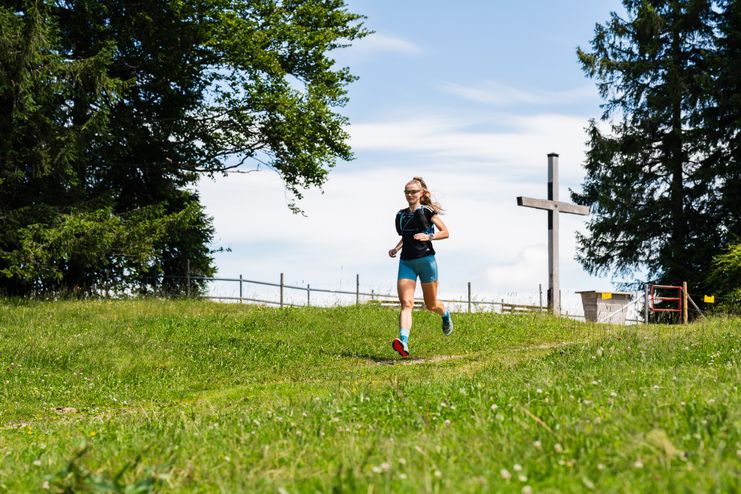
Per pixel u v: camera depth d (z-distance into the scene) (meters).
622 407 4.40
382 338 16.67
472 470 3.11
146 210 23.89
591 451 3.28
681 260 29.30
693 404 4.27
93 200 23.31
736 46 30.19
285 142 27.23
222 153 28.17
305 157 26.86
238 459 3.80
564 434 3.61
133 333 16.45
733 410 3.94
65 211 22.36
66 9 24.11
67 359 13.43
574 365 8.93
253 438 4.58
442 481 2.87
